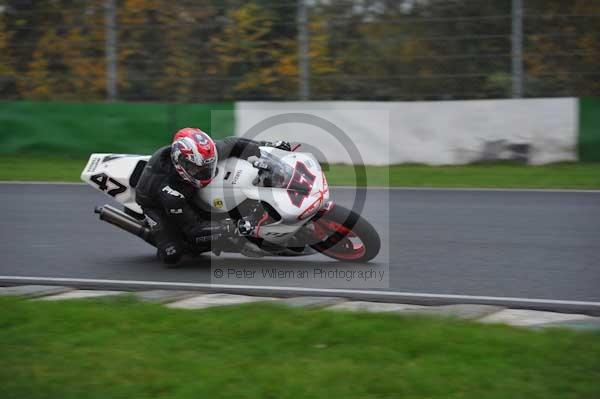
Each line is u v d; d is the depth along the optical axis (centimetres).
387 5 4709
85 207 3422
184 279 2252
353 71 4731
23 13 5144
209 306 1919
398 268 2317
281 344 1555
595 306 1898
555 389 1275
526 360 1416
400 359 1455
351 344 1554
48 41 5125
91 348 1560
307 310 1798
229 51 4881
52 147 4781
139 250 2650
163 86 4975
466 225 2941
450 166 4341
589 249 2522
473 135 4306
